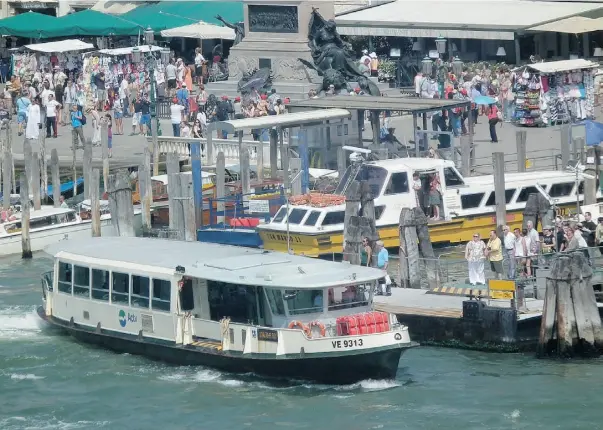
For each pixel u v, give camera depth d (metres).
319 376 168.25
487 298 184.12
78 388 173.38
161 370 177.38
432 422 160.38
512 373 173.25
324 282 170.50
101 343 185.88
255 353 170.62
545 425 159.62
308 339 167.50
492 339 180.00
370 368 167.88
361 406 164.50
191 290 177.00
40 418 166.00
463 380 171.50
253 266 176.38
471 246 194.00
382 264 196.38
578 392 167.12
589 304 176.00
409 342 168.75
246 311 173.88
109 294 184.75
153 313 179.88
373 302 178.12
